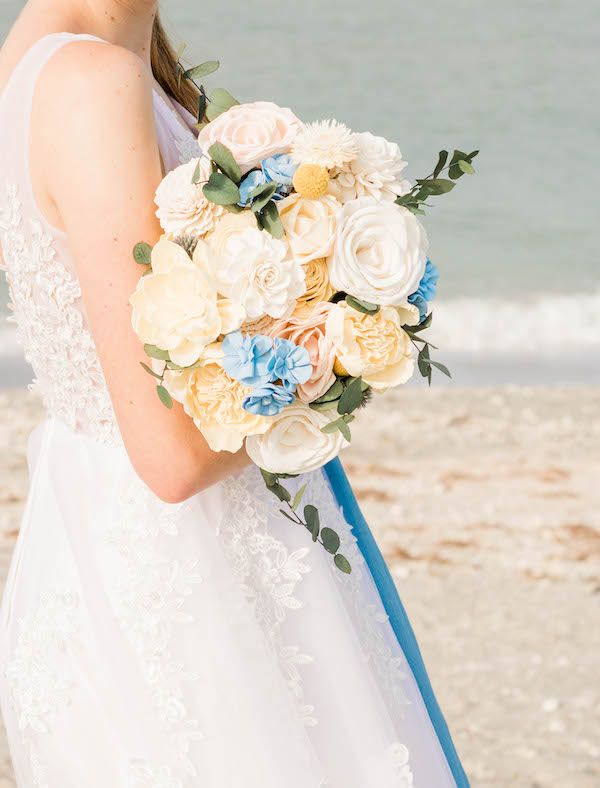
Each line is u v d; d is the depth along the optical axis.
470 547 7.12
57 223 1.83
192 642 1.88
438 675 5.61
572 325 13.67
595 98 24.80
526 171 21.19
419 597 6.44
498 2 30.98
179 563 1.90
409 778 1.97
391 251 1.67
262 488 1.98
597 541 7.22
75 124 1.72
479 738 5.05
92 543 1.94
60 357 1.96
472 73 26.05
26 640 1.99
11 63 1.96
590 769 4.82
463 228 18.34
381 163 1.71
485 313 14.04
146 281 1.63
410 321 1.73
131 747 1.89
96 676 1.91
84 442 2.00
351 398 1.66
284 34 27.64
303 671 1.96
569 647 5.91
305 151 1.67
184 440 1.72
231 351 1.63
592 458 8.87
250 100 23.58
